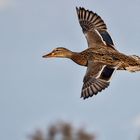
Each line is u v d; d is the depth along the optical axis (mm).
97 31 20500
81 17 20828
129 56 19656
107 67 19062
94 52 19672
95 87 18656
